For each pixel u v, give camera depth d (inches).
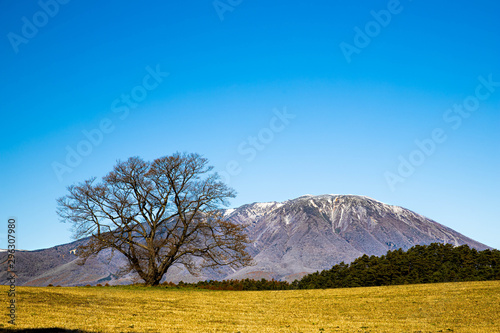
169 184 1982.0
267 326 1035.9
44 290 1455.5
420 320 1136.8
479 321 1109.1
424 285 1870.1
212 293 1720.0
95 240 1913.1
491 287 1647.4
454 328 1026.1
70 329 859.4
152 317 1095.0
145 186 1962.4
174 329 940.0
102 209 1946.4
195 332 914.7
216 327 994.1
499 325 1059.3
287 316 1198.3
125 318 1052.5
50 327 867.4
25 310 1053.2
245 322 1086.4
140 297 1471.5
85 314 1069.8
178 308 1279.5
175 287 1910.7
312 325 1061.1
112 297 1418.6
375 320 1143.6
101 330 874.8
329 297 1588.3
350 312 1272.1
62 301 1250.0
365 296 1589.6
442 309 1277.1
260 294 1708.9
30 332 813.9
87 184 1942.7
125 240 1952.5
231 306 1362.0
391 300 1469.0
